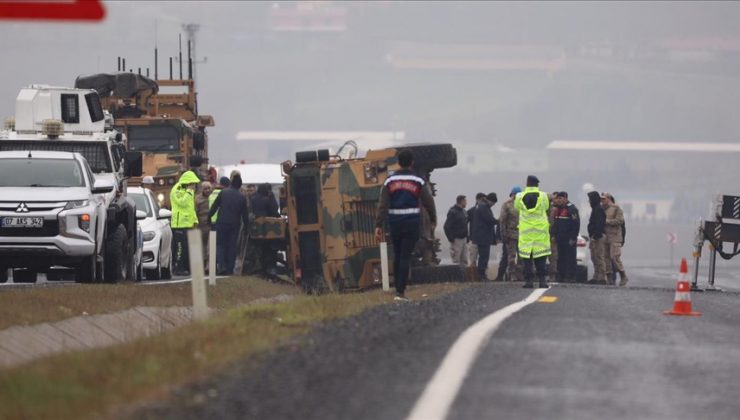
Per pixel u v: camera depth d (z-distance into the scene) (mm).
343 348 40062
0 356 48188
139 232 102875
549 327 49219
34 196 82188
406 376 34562
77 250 82062
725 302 80625
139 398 31578
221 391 31953
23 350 50656
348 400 30953
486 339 43250
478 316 53156
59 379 34500
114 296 69625
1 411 30922
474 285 96312
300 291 102500
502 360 38344
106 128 99688
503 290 82625
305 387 32656
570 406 31172
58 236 81688
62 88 96938
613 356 40875
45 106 96312
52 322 57062
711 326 55312
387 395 31656
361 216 105188
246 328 46062
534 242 90062
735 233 112562
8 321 53812
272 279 111750
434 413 29312
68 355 40125
